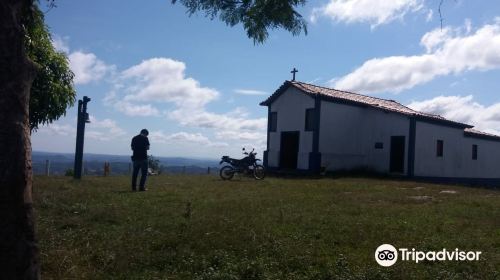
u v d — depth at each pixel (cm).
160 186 1591
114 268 585
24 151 418
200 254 646
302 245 696
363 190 1599
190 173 2830
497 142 3353
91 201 1105
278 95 2897
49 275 556
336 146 2741
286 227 829
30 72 432
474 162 3119
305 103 2742
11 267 407
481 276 584
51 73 1571
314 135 2658
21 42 427
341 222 891
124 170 2667
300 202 1197
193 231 763
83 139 1797
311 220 906
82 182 1605
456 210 1125
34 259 423
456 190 1809
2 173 405
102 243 692
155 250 672
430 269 605
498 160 3372
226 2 738
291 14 727
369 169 2811
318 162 2636
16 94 416
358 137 2858
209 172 3058
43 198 1074
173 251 658
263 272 569
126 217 904
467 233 829
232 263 598
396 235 786
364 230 816
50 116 1588
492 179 3306
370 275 559
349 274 567
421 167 2688
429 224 904
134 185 1415
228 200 1198
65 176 1978
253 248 666
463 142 3025
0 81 411
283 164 2853
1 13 415
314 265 615
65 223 826
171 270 589
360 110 2866
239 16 744
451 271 599
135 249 659
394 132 2716
